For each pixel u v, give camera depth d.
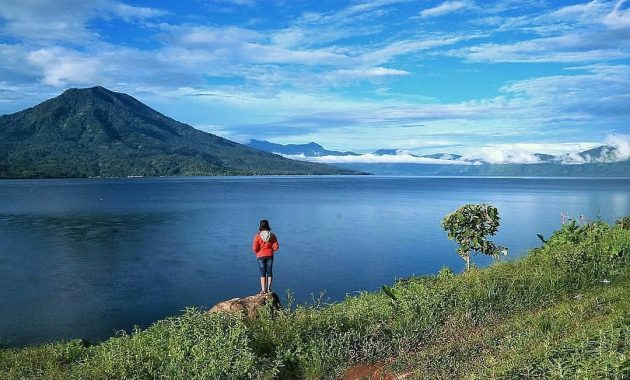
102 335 25.27
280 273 37.97
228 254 47.81
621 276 11.53
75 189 198.00
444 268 17.95
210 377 7.86
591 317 8.45
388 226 69.12
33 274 39.25
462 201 120.44
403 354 8.47
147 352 9.34
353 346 9.05
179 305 30.44
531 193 162.12
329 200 129.25
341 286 33.69
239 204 114.50
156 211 96.62
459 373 7.15
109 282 36.34
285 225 71.31
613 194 149.00
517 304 10.31
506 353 7.44
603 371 5.61
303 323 10.16
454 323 9.55
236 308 11.90
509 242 46.44
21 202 122.56
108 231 66.19
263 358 8.65
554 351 6.70
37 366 11.05
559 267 12.57
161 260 44.84
